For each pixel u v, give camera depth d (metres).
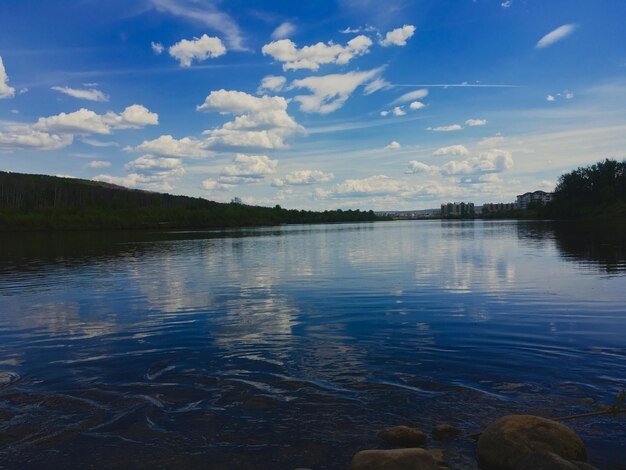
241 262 35.75
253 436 7.07
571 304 16.05
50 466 6.36
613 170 132.25
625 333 12.20
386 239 65.12
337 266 31.11
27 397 8.73
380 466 5.76
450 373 9.48
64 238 86.19
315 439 6.93
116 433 7.25
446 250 41.78
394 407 7.92
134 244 64.06
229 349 11.74
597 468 5.91
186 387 9.11
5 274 29.75
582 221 112.75
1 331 14.25
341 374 9.62
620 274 22.81
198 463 6.37
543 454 5.72
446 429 6.92
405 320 14.48
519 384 8.74
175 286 23.36
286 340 12.49
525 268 26.55
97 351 11.85
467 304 16.66
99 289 22.72
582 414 7.35
